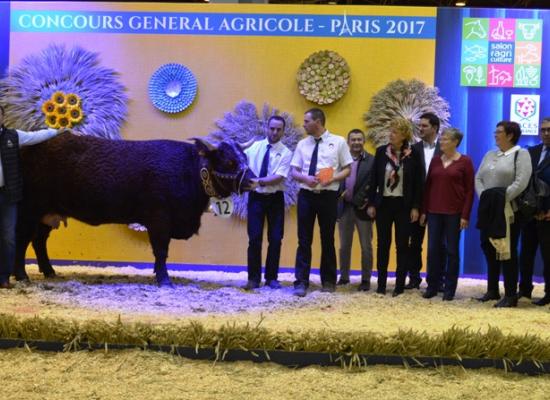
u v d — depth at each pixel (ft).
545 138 23.21
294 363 14.85
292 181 30.27
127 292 22.22
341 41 30.53
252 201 24.48
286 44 30.71
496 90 30.17
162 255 23.93
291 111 30.78
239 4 30.76
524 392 13.58
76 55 31.04
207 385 13.53
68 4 31.19
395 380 14.06
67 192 23.43
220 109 30.94
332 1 51.29
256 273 24.56
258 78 30.81
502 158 22.50
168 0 47.39
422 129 25.43
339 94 30.14
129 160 23.47
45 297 20.86
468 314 20.08
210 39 30.86
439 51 30.30
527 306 22.50
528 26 30.01
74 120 30.89
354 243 30.83
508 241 21.59
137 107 31.17
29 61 31.19
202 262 31.12
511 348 14.76
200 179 23.81
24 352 15.25
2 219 22.63
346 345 14.85
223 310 19.66
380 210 23.84
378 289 24.22
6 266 22.79
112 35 31.14
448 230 23.22
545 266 22.77
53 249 31.58
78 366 14.48
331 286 24.09
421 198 23.72
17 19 31.37
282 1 50.01
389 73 30.50
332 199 23.63
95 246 31.48
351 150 26.21
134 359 14.82
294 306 20.72
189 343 15.10
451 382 14.07
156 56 31.04
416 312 20.26
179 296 21.77
